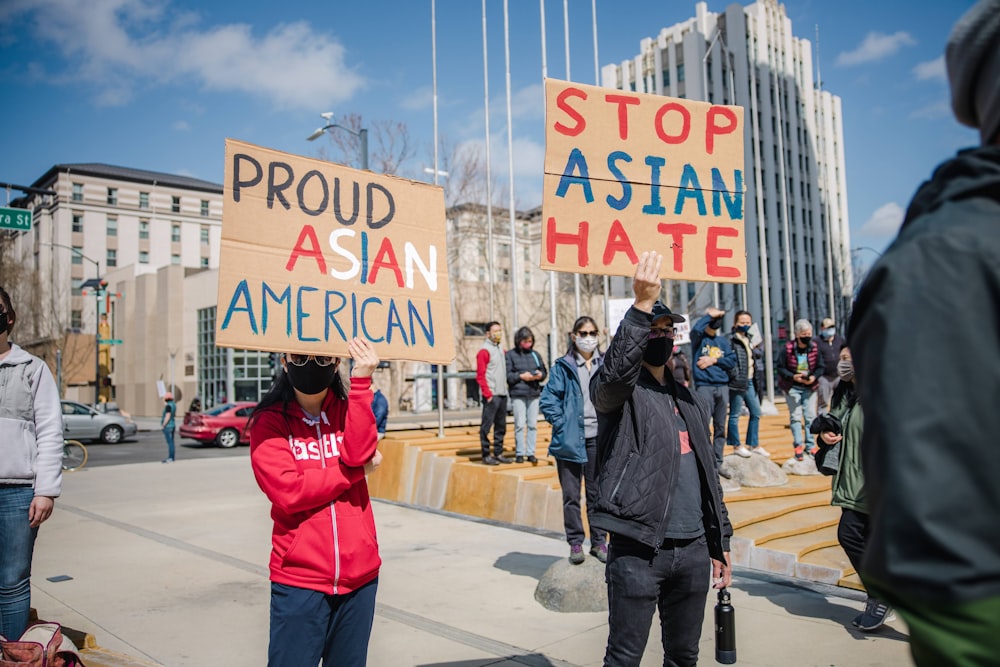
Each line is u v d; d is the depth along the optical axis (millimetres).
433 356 3471
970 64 1021
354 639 2764
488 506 8867
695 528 3055
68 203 78562
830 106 56562
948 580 838
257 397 42750
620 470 3039
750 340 10188
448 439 11312
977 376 867
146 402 54812
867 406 977
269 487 2646
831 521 7141
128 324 59906
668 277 3791
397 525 8500
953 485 855
